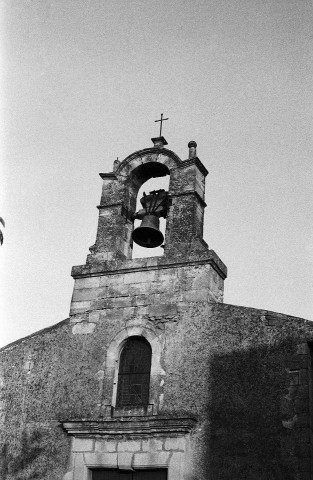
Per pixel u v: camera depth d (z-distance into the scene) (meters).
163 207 18.58
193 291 16.67
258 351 15.37
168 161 18.78
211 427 14.95
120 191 18.98
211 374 15.52
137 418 15.45
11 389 17.23
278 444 14.31
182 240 17.48
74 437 15.95
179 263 17.11
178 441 14.98
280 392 14.78
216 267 17.08
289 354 15.09
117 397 16.30
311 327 15.20
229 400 15.10
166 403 15.56
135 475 15.25
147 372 16.38
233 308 16.09
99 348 16.92
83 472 15.45
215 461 14.58
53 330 17.66
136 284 17.34
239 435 14.68
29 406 16.83
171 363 15.98
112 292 17.50
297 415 14.41
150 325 16.66
